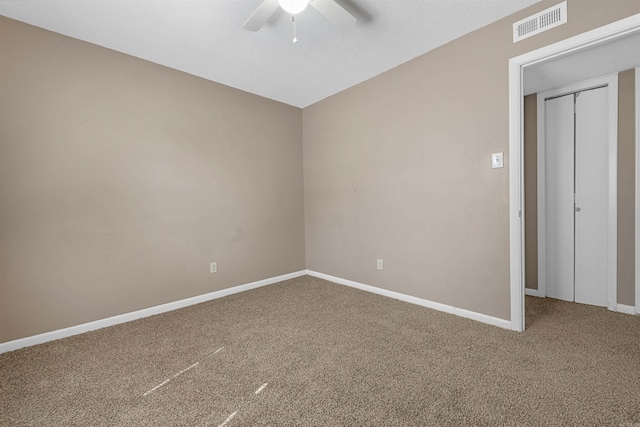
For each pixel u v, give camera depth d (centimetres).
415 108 268
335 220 356
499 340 199
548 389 147
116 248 246
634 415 128
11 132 200
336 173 352
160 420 132
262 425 128
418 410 135
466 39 231
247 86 324
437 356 181
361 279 329
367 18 209
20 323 204
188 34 224
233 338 213
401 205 284
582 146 272
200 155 297
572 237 279
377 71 293
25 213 206
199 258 297
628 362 169
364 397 145
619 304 251
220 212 313
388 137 293
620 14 166
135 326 238
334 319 244
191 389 154
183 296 285
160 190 270
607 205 260
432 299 264
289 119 382
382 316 248
